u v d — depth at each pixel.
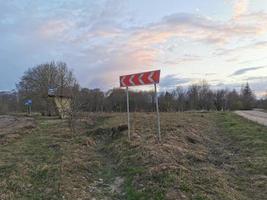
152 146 11.49
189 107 68.88
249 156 11.24
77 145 13.76
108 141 15.28
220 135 17.25
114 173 9.72
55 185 8.28
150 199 7.11
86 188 8.36
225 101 76.50
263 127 18.88
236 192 7.60
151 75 13.10
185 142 13.38
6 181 8.57
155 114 29.73
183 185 7.61
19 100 53.94
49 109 39.91
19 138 16.92
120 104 56.72
